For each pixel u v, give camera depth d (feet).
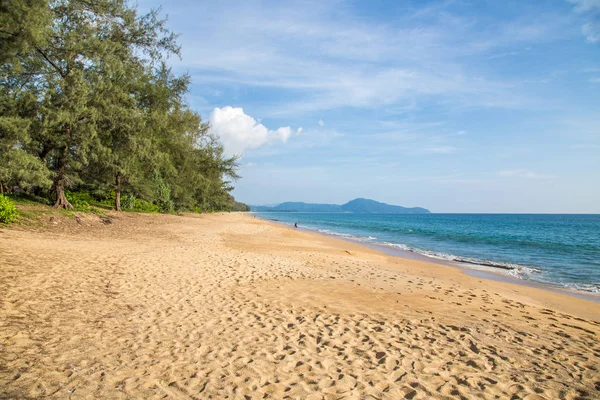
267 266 36.76
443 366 15.05
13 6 33.55
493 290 34.35
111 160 66.33
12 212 43.70
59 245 35.63
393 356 15.79
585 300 33.40
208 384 12.44
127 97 63.21
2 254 27.81
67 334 15.78
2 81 52.16
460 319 22.02
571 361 16.22
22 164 45.47
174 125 99.35
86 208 68.49
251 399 11.62
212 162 143.54
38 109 51.85
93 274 26.32
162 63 77.71
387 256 58.59
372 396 12.28
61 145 58.03
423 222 253.65
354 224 208.44
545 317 23.98
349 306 23.77
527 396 12.84
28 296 19.81
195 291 25.03
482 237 110.63
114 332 16.61
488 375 14.39
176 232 63.41
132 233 55.11
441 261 58.23
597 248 80.79
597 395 13.08
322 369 14.19
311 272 35.24
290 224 179.63
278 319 20.27
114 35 65.05
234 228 88.43
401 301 25.88
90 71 56.18
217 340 16.65
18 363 12.69
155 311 20.12
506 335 19.45
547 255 68.08
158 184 110.32
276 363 14.51
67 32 54.19
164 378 12.66
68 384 11.64
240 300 23.75
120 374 12.68
